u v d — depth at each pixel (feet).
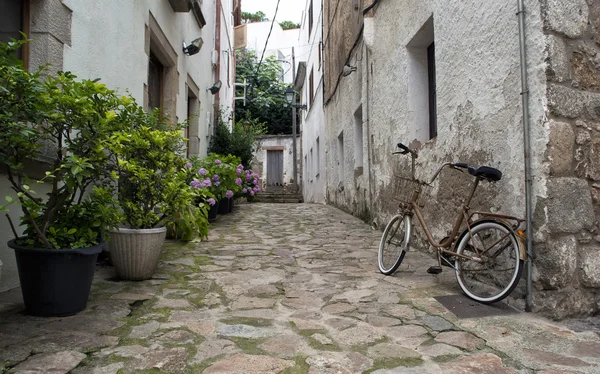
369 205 23.56
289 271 12.63
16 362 6.20
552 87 8.43
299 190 66.64
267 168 72.59
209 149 33.50
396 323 8.22
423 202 15.26
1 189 8.91
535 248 8.60
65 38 10.75
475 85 11.28
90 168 8.11
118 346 6.95
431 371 6.20
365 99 24.08
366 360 6.58
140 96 16.12
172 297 9.82
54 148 10.20
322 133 42.68
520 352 6.84
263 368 6.25
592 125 8.75
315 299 9.86
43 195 10.23
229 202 29.14
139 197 11.32
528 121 8.85
